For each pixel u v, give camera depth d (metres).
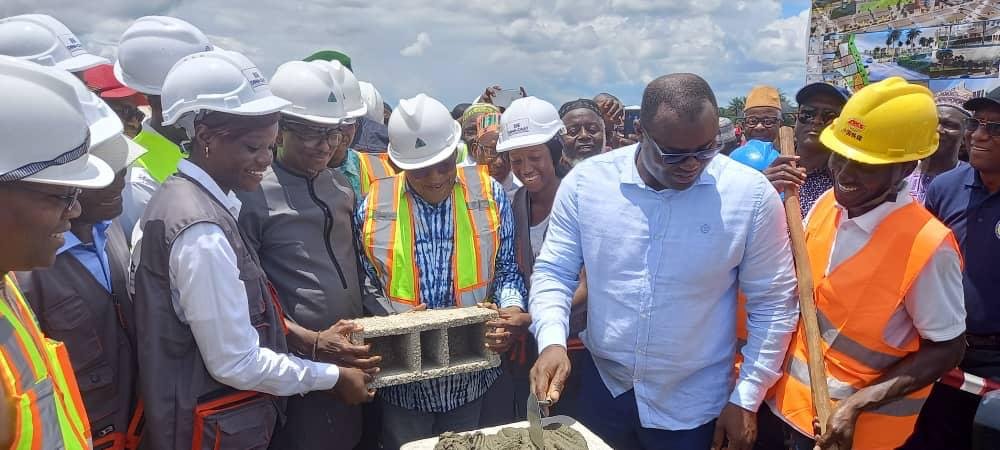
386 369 2.55
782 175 2.45
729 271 2.22
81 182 1.31
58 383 1.45
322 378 2.25
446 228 2.83
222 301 1.96
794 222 2.28
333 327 2.41
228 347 1.99
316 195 2.65
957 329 2.00
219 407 2.07
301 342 2.45
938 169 3.90
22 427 1.25
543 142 3.14
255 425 2.13
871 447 2.12
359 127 4.69
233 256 2.03
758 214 2.17
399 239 2.77
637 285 2.24
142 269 1.99
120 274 2.13
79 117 1.31
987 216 2.94
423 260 2.79
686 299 2.20
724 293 2.27
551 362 2.20
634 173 2.25
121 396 2.09
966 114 3.72
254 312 2.13
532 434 2.00
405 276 2.77
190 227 1.94
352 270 2.75
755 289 2.23
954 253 1.97
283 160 2.65
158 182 2.75
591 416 2.51
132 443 2.12
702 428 2.30
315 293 2.57
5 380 1.22
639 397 2.31
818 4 5.70
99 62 2.97
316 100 2.54
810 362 2.09
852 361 2.12
